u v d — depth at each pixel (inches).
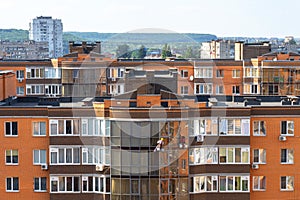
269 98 3363.7
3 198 2955.2
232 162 2928.2
